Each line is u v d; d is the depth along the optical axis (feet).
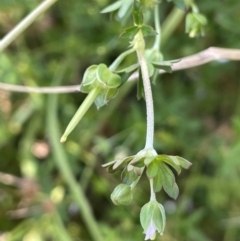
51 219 0.71
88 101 0.41
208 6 0.72
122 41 0.73
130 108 0.80
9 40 0.48
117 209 0.73
